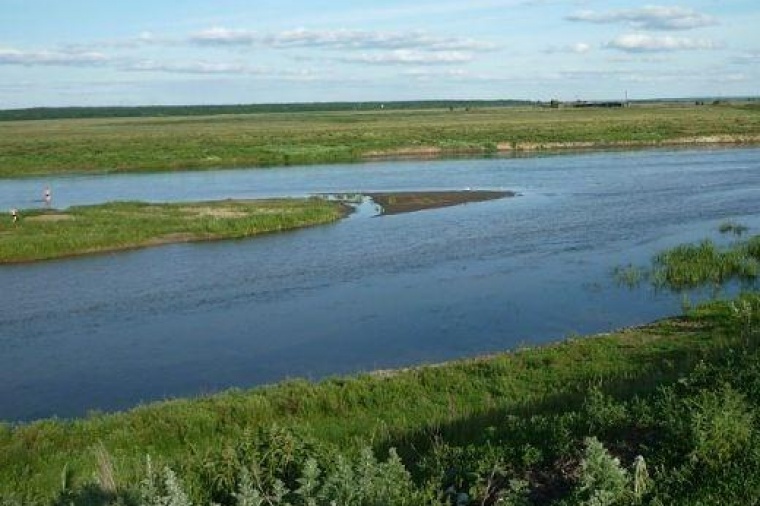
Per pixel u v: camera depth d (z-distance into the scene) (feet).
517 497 23.57
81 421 43.91
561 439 27.14
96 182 196.34
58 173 222.07
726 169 180.75
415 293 76.64
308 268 89.45
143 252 100.68
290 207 131.13
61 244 100.07
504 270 84.89
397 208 135.95
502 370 48.37
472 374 48.21
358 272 86.84
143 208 132.46
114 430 41.32
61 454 37.52
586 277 79.87
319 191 164.76
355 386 46.32
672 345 51.06
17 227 112.37
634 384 38.55
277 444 28.43
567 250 94.53
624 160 211.61
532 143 264.31
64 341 65.72
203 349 62.54
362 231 113.09
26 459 36.91
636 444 26.55
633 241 98.99
